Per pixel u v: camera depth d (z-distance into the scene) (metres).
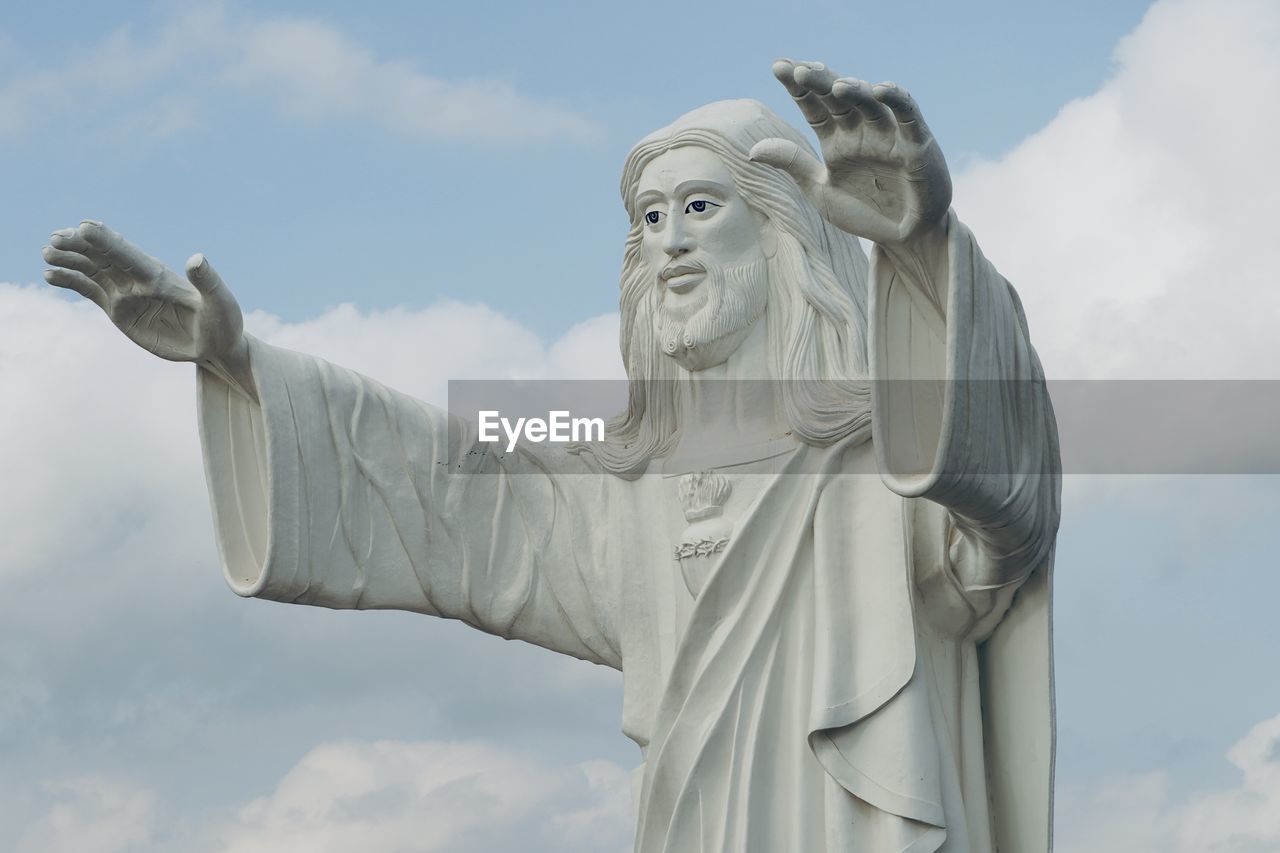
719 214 14.22
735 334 14.12
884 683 13.05
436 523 14.32
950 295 11.77
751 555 13.62
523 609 14.37
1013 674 13.49
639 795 13.89
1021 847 13.39
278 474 13.83
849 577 13.39
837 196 11.69
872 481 13.54
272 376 13.92
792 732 13.30
